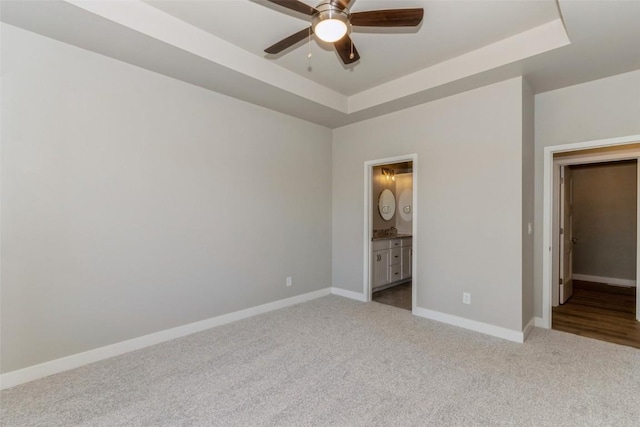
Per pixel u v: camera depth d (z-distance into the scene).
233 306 3.53
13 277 2.23
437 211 3.54
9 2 1.93
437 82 3.17
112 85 2.65
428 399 2.05
